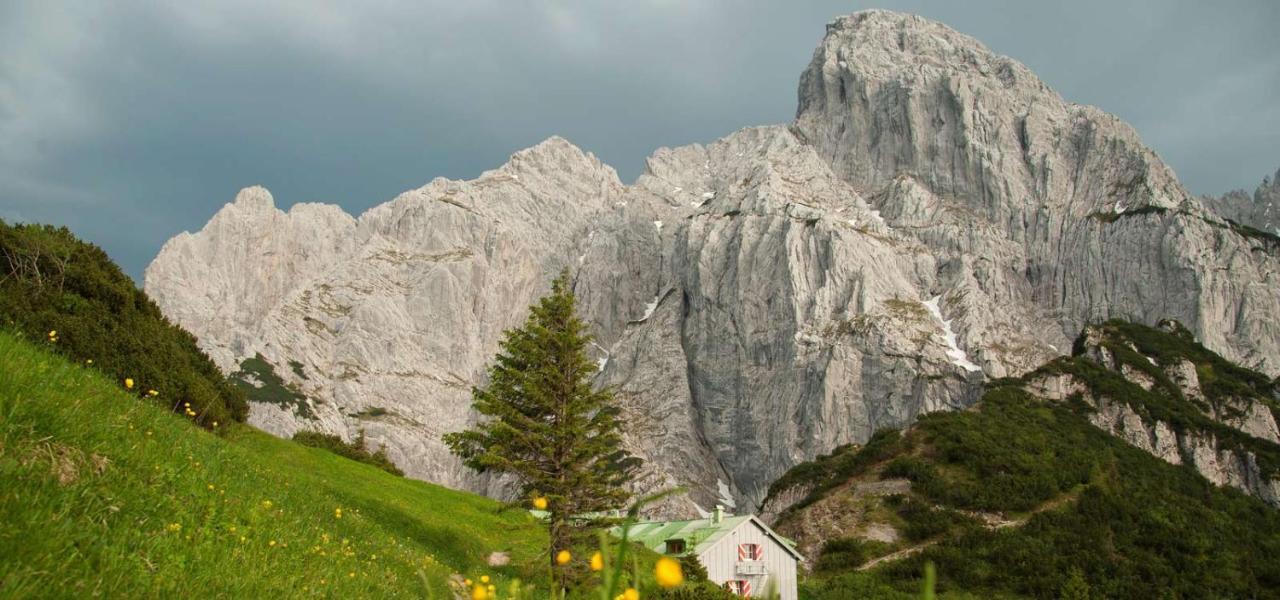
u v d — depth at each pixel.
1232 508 98.25
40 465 9.16
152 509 11.02
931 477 98.12
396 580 18.16
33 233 41.47
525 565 37.91
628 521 4.60
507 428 39.41
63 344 34.25
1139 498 92.50
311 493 23.38
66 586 7.37
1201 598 71.69
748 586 58.50
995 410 121.44
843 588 77.50
